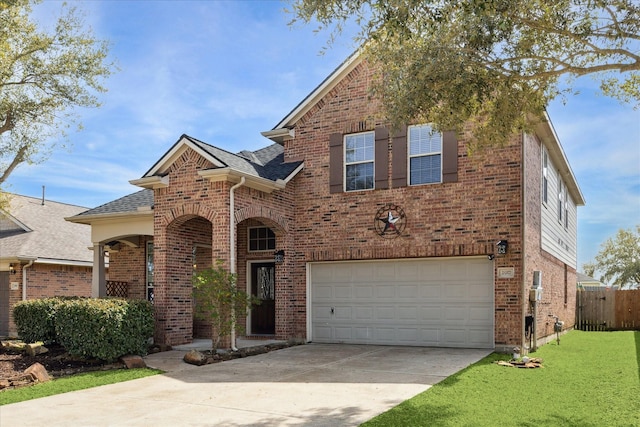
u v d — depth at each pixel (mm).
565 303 21141
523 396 8266
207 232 16109
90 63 14742
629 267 51000
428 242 14148
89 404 8273
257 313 17344
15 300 19812
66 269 21672
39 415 7645
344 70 15586
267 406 7945
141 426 7020
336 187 15570
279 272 15711
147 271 18453
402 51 9422
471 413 7238
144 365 11562
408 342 14492
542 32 9055
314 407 7824
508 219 13219
